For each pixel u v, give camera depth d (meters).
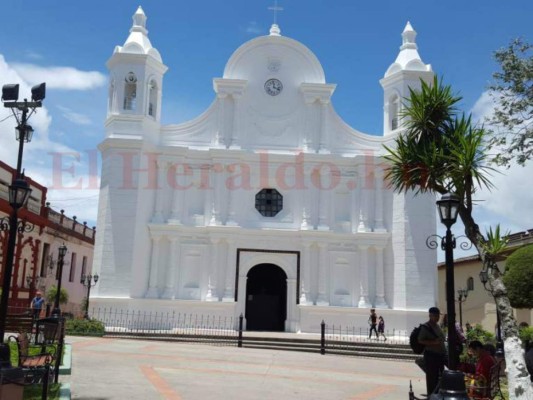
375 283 27.14
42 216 35.16
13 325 19.31
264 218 27.98
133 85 27.89
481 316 34.09
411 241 26.53
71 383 11.66
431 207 26.88
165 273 26.92
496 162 14.56
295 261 27.44
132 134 26.92
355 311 26.62
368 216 27.72
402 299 26.20
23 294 31.73
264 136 28.61
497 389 10.73
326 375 15.27
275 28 30.16
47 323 11.91
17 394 8.20
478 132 11.12
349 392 12.55
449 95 11.72
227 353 19.25
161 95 28.75
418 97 11.95
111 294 25.36
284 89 28.97
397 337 25.89
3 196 29.36
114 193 26.16
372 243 27.23
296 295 27.06
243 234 27.38
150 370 14.08
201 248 27.33
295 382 13.60
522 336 20.00
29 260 33.16
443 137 11.37
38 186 34.88
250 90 28.83
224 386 12.37
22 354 11.35
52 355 12.00
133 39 28.22
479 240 10.38
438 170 11.06
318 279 27.14
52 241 36.41
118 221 25.95
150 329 25.83
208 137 28.50
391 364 19.52
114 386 11.57
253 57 29.06
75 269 41.34
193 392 11.38
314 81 28.91
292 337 23.98
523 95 14.85
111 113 27.48
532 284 19.39
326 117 28.53
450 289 9.19
